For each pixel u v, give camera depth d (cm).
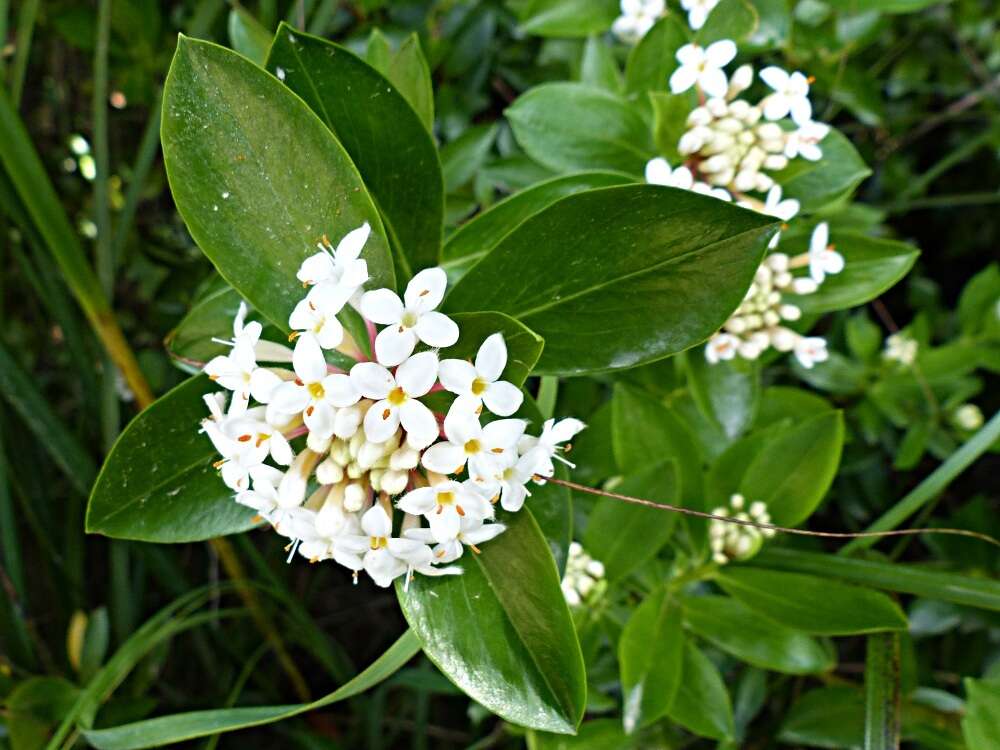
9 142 22
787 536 31
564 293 16
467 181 28
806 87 20
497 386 14
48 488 34
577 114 23
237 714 19
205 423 16
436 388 16
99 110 26
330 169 15
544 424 16
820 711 26
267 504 16
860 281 22
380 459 15
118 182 39
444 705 41
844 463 32
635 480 22
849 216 26
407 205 18
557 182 20
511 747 32
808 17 28
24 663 30
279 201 15
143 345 39
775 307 23
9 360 27
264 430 15
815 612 21
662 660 22
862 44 27
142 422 16
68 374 39
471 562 16
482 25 30
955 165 40
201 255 37
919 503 23
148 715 34
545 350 17
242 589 32
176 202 15
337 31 32
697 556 23
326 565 41
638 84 23
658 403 23
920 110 36
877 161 36
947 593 20
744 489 23
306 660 40
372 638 42
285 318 16
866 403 31
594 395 29
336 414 15
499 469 14
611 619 25
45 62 38
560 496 18
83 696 24
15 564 29
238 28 24
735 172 21
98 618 29
